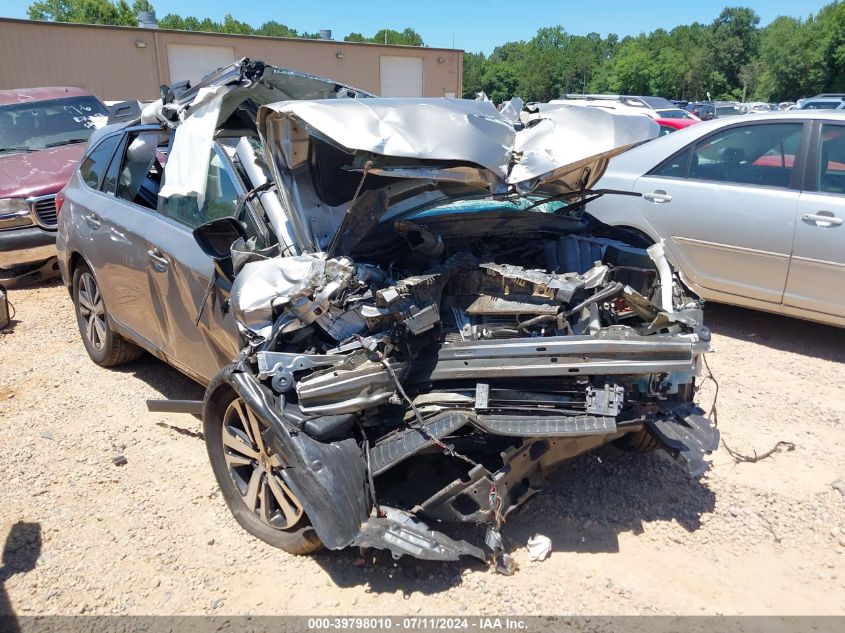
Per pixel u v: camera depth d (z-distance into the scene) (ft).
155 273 13.10
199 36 83.92
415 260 11.32
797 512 11.11
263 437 9.23
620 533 10.53
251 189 11.79
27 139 30.58
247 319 9.71
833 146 16.81
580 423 9.21
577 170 12.89
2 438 13.66
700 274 19.16
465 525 10.40
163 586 9.52
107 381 16.47
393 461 9.04
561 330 10.10
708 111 127.65
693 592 9.34
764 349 18.19
